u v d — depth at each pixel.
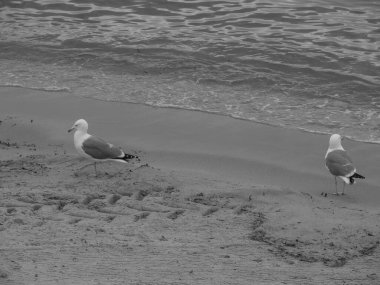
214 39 24.39
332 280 9.98
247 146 17.20
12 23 26.41
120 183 14.29
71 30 25.61
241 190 14.05
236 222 12.56
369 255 11.38
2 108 19.66
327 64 22.45
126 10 27.30
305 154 16.77
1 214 12.45
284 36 24.55
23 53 23.91
